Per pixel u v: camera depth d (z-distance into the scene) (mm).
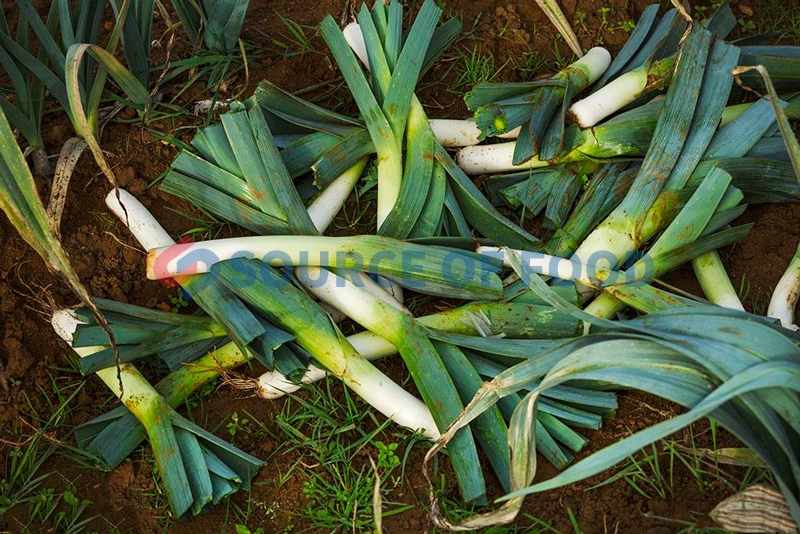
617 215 2385
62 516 2080
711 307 1887
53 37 2500
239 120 2408
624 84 2518
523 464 1860
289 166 2512
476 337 2232
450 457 2096
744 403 1736
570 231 2449
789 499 1649
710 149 2455
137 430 2189
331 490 2135
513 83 2510
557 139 2457
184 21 2695
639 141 2484
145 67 2645
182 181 2449
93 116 2539
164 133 2650
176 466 2076
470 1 3012
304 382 2287
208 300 2227
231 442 2230
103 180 2547
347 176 2562
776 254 2486
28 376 2295
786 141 1861
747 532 1867
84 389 2305
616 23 2924
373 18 2594
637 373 1780
